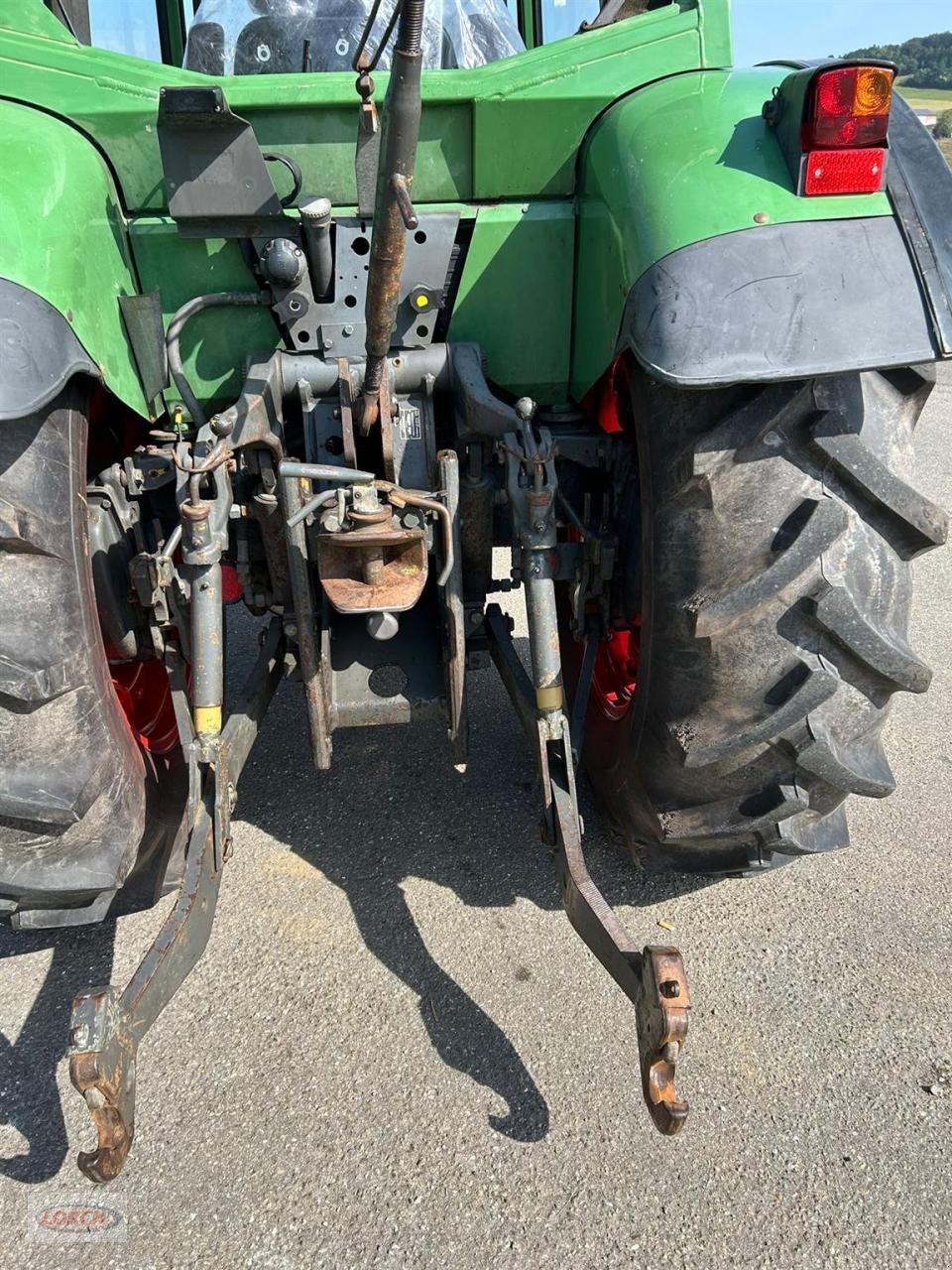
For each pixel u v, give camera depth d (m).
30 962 2.06
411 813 2.54
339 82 1.78
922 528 1.53
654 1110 1.38
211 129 1.65
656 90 1.76
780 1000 1.94
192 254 1.90
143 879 2.03
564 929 2.13
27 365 1.38
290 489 1.76
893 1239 1.50
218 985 1.99
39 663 1.51
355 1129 1.69
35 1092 1.77
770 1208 1.55
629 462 1.94
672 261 1.44
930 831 2.42
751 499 1.53
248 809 2.56
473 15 2.48
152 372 1.85
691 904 2.20
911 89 62.81
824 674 1.57
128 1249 1.51
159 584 1.82
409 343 1.94
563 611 2.48
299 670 2.04
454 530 1.80
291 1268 1.48
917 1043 1.84
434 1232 1.52
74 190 1.61
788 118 1.47
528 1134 1.67
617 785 2.06
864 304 1.40
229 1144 1.66
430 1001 1.94
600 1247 1.50
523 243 1.93
